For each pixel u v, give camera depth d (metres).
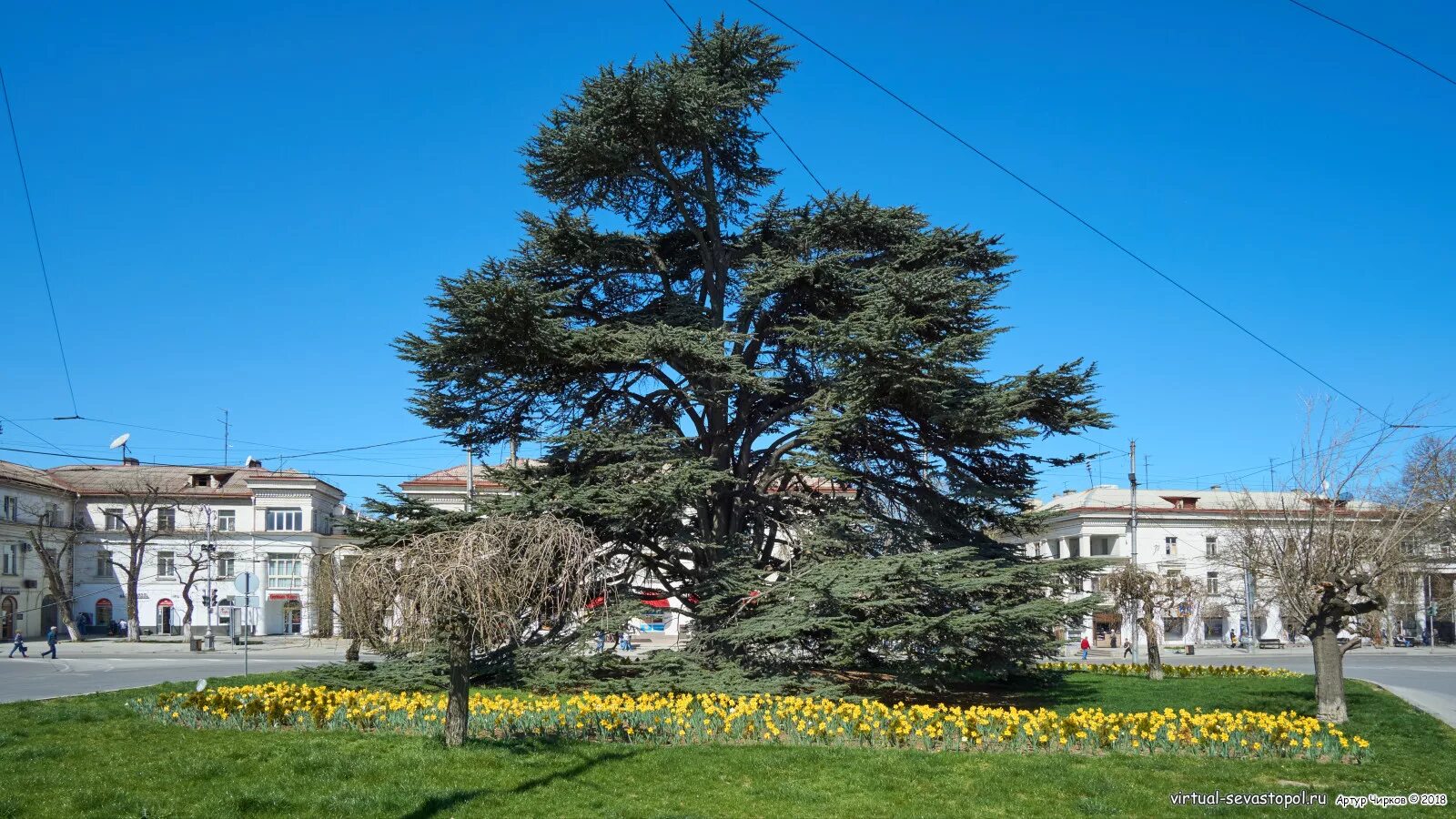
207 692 14.84
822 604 17.30
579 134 19.17
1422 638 55.25
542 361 18.84
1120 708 18.02
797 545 20.27
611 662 19.72
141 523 52.88
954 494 19.59
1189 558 53.66
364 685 18.38
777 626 17.05
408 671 18.53
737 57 21.00
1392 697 20.41
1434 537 27.61
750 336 19.89
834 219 20.56
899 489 20.33
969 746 12.67
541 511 17.11
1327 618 15.77
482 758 11.23
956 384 17.78
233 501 58.00
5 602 52.16
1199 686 22.14
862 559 17.92
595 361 19.03
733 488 20.92
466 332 17.84
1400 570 21.64
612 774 10.90
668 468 19.09
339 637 11.59
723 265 22.08
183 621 57.19
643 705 13.77
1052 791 10.40
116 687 23.31
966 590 17.14
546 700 14.45
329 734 12.80
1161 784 10.69
